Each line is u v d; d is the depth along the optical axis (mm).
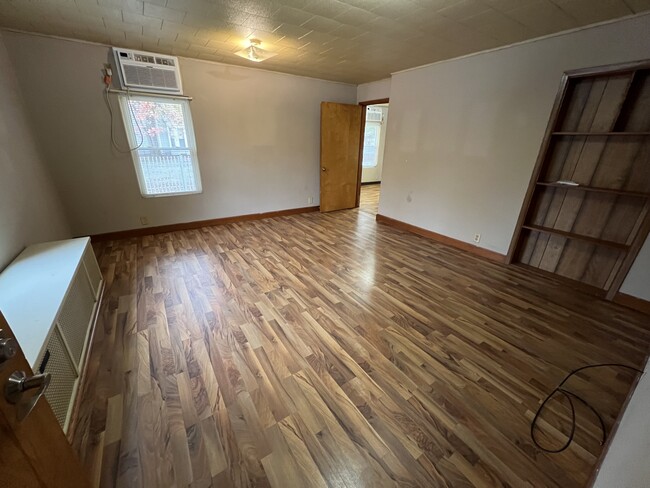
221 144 4160
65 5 2174
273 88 4352
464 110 3352
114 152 3455
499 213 3227
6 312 1368
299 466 1182
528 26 2367
